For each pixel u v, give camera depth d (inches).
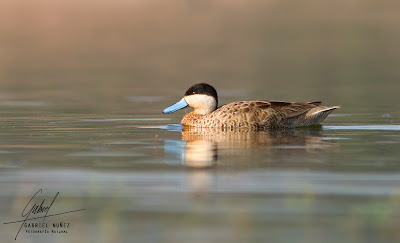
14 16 1910.7
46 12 1927.9
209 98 685.9
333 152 516.7
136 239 328.8
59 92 957.2
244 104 654.5
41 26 1811.0
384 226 339.9
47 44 1579.7
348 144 551.8
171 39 1658.5
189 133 623.8
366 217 354.0
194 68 1247.5
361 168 459.2
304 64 1290.6
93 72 1203.9
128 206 379.6
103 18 1908.2
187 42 1617.9
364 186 411.8
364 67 1242.0
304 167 463.8
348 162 478.6
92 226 353.4
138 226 346.6
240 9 2098.9
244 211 366.3
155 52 1475.1
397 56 1375.5
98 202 389.1
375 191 400.2
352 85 1027.3
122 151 531.2
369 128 641.0
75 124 677.9
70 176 448.5
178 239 327.0
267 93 962.7
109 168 469.7
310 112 653.3
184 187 415.2
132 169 465.7
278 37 1681.8
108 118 721.0
